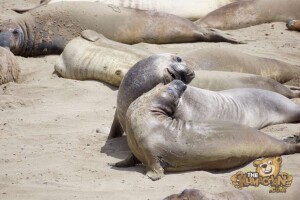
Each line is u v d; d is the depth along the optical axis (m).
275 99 23.41
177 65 21.19
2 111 25.95
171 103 19.61
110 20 35.44
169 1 40.53
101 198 17.09
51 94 28.09
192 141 18.59
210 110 21.30
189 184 17.91
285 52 33.94
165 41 36.06
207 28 37.81
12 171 19.42
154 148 18.66
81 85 29.12
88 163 19.98
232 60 29.27
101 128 23.19
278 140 19.67
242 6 40.16
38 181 18.56
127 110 19.80
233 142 18.70
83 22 35.28
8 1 45.50
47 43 35.25
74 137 22.47
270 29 39.12
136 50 30.11
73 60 30.45
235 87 25.89
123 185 18.06
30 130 23.53
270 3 40.47
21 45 35.12
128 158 19.64
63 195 17.41
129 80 21.25
